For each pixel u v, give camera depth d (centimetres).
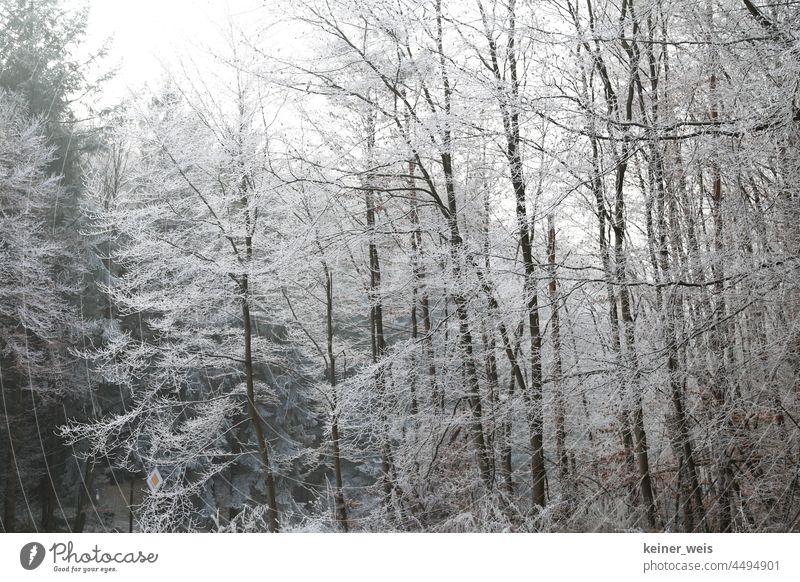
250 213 1023
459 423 947
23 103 2180
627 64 747
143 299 1129
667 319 635
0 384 2003
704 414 698
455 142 802
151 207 1075
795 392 669
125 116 1148
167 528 1125
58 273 2077
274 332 1677
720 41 593
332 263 1099
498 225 901
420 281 968
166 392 1931
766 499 670
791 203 617
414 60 820
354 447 1213
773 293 607
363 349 1698
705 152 584
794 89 515
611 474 825
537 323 798
